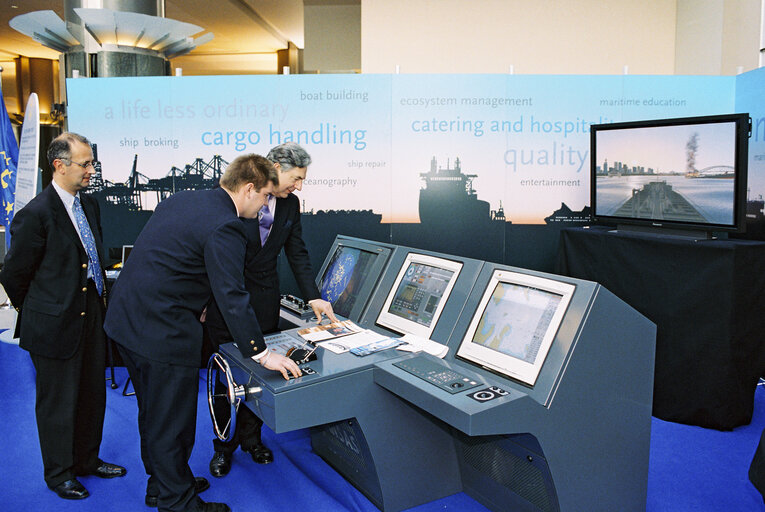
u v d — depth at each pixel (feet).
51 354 8.52
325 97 14.90
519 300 7.68
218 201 7.60
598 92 14.92
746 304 10.91
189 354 7.55
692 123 11.35
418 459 8.50
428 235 15.28
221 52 46.78
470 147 15.02
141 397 8.02
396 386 7.38
